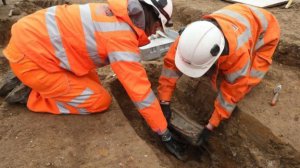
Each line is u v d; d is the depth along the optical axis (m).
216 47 2.36
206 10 4.32
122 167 2.45
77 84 2.75
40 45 2.56
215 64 2.60
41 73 2.63
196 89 3.49
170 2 2.42
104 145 2.62
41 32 2.55
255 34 2.75
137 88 2.40
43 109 2.91
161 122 2.58
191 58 2.41
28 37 2.56
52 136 2.69
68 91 2.73
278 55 3.55
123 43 2.37
